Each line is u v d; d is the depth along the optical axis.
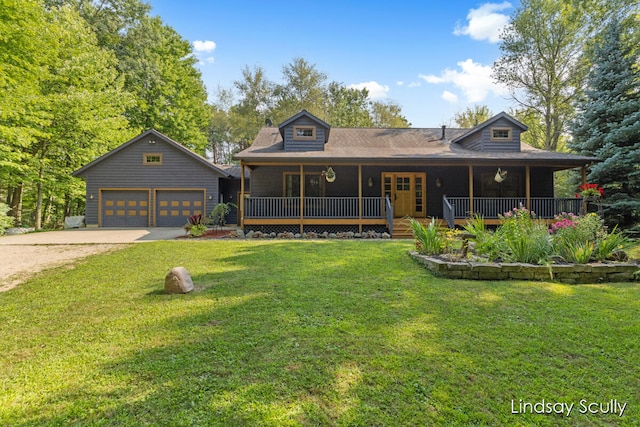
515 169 12.57
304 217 10.88
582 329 3.01
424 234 6.28
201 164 14.78
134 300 3.99
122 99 16.86
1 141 12.42
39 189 15.12
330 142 13.16
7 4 9.68
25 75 11.45
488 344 2.71
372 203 11.31
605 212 10.95
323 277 4.96
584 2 16.73
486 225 11.10
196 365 2.41
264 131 14.63
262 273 5.26
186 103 23.97
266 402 1.98
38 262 6.39
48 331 3.08
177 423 1.80
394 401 2.00
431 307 3.63
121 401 2.01
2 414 1.89
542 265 4.92
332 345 2.71
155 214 14.67
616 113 10.87
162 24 23.28
